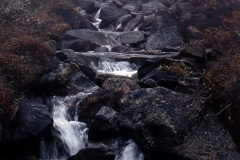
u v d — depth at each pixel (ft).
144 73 27.76
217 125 19.80
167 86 24.85
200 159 18.01
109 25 49.78
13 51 26.78
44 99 25.96
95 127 21.72
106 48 38.01
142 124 19.74
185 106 20.13
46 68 27.55
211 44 32.55
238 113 19.99
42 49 28.30
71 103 25.12
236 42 31.24
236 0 39.19
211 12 38.73
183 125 19.10
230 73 22.81
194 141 18.95
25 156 20.75
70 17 44.91
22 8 40.42
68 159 20.81
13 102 20.57
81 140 22.88
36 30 36.88
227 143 18.74
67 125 23.16
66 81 27.30
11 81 23.27
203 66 27.45
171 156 18.78
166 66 25.80
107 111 22.13
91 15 53.01
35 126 20.42
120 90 23.76
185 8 41.60
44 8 45.96
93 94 24.26
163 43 35.50
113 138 21.62
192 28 36.78
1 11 37.78
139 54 34.01
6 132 19.60
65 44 36.78
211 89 21.56
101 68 31.94
